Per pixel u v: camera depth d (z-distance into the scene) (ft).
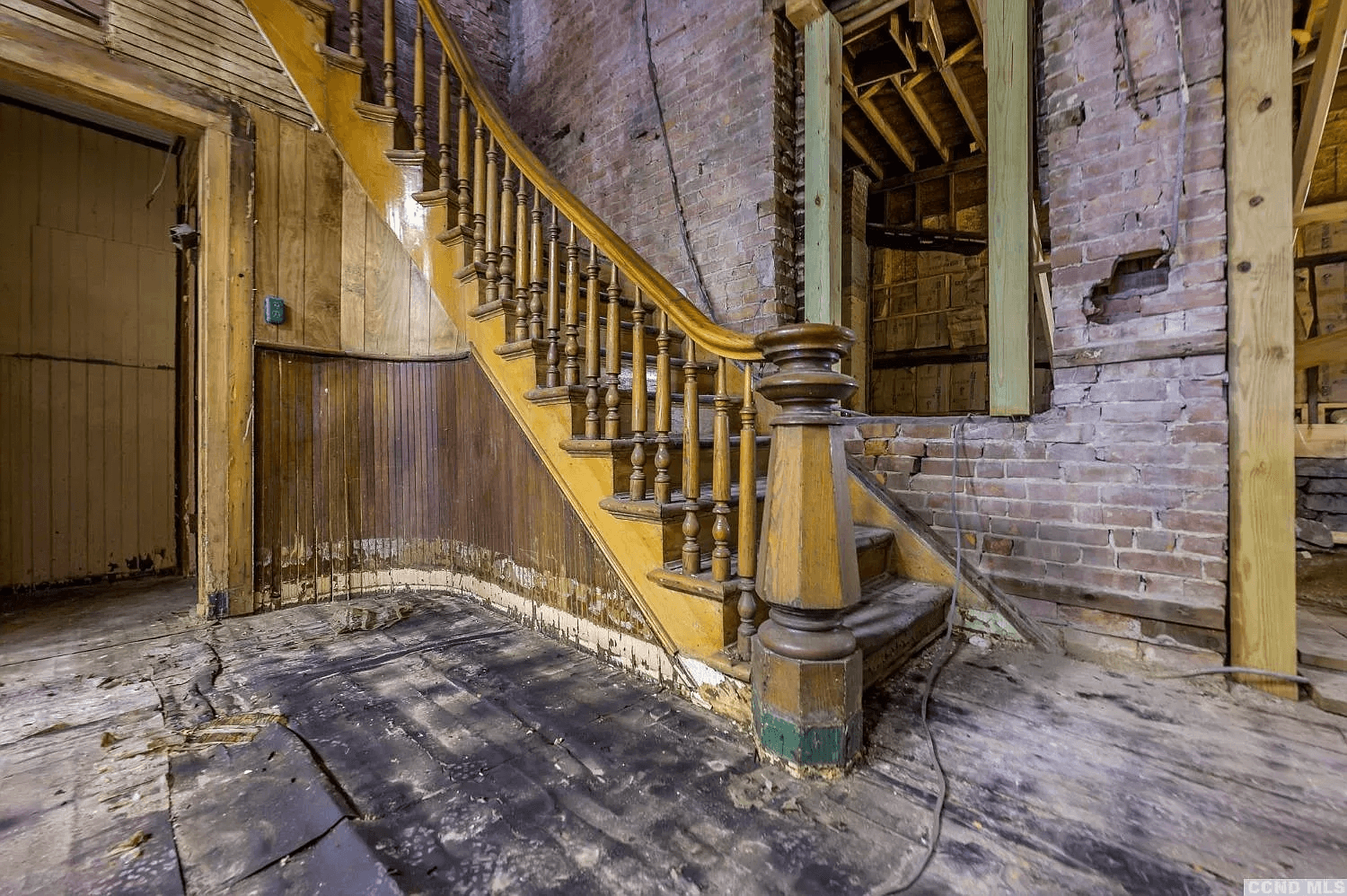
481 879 3.07
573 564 6.59
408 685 5.57
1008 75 6.73
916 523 7.45
